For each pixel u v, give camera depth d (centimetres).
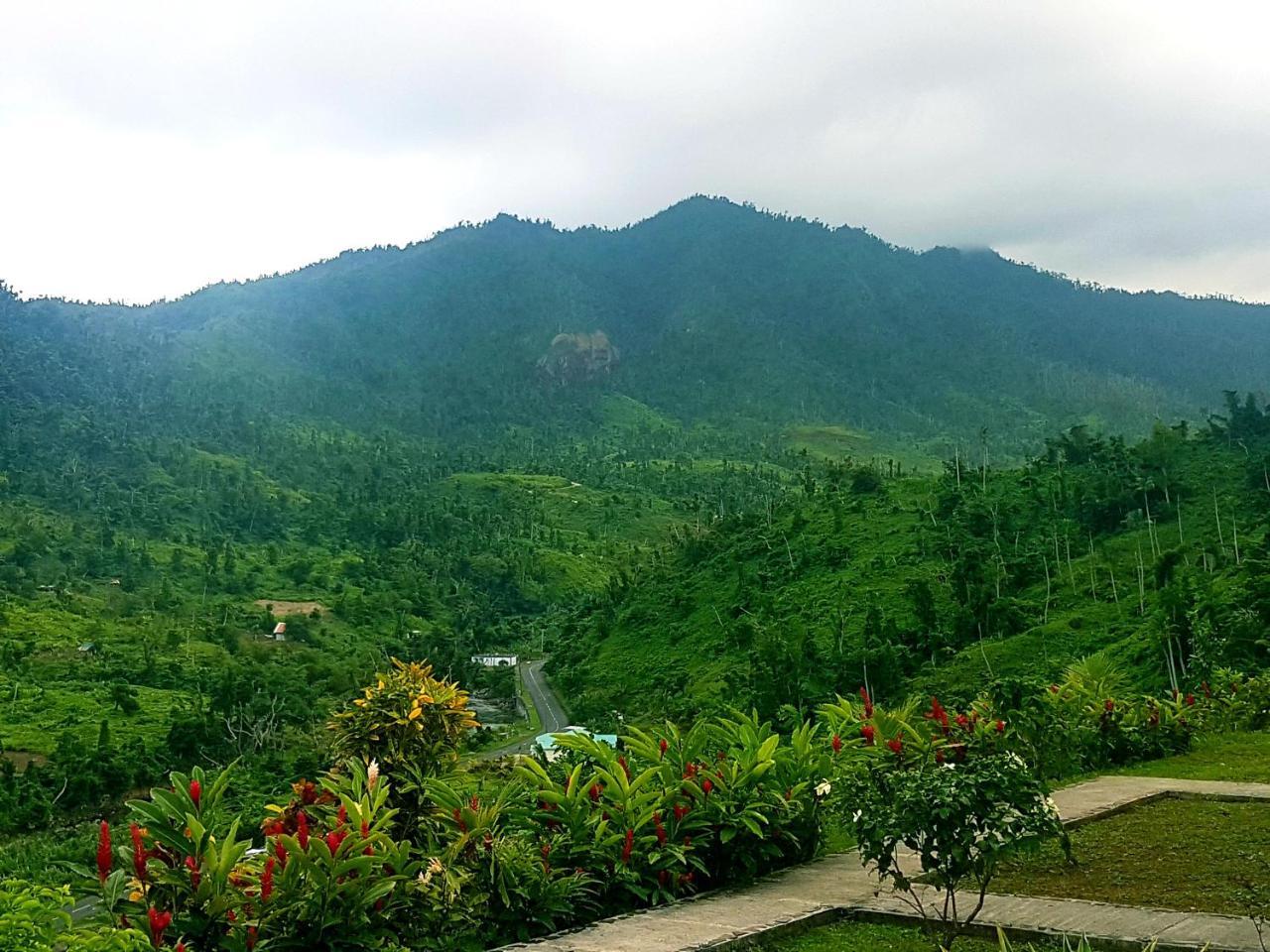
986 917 623
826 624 5428
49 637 7656
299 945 555
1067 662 4038
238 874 582
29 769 4606
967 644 4878
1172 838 830
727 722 892
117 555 10394
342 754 752
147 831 566
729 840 753
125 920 512
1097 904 644
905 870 779
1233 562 4703
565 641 8306
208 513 12756
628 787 727
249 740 5072
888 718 855
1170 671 3253
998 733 1047
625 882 691
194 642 8150
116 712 6003
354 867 571
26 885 440
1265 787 1045
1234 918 604
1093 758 1289
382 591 10788
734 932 613
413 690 786
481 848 647
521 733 5666
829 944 606
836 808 744
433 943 601
